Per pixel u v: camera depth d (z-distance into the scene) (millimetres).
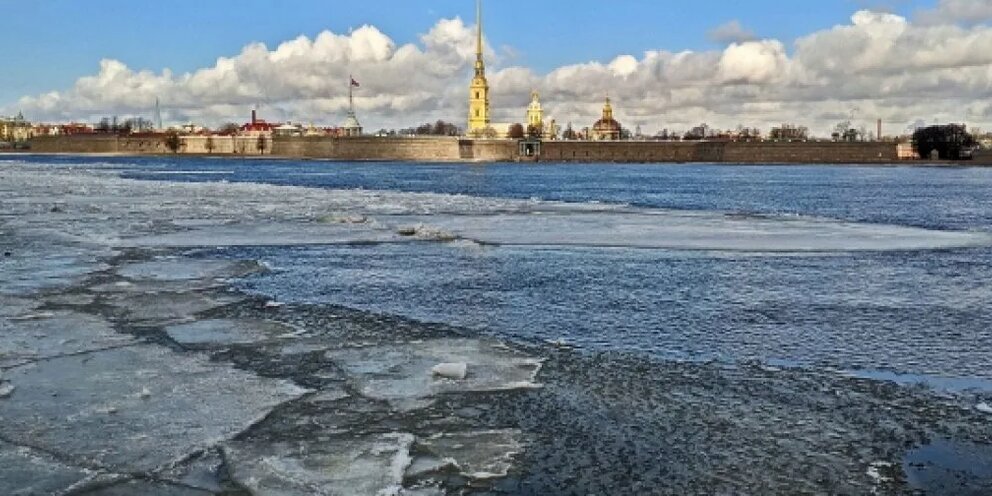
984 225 39906
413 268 22578
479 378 11453
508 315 16078
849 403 10477
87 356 12359
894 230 35781
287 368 11883
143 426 9398
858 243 30109
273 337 13789
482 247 27906
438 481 8031
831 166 187375
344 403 10320
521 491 7824
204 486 7844
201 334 13953
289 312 16031
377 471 8234
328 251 26359
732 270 22641
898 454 8781
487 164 195375
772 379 11570
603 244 29047
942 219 43875
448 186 82250
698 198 63906
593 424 9656
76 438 9008
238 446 8828
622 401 10508
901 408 10289
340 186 78812
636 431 9430
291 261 23828
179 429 9320
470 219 39938
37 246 26250
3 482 7848
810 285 20062
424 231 31625
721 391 10977
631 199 61562
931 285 20203
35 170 109750
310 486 7871
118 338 13555
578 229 34938
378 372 11711
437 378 11438
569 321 15531
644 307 17000
